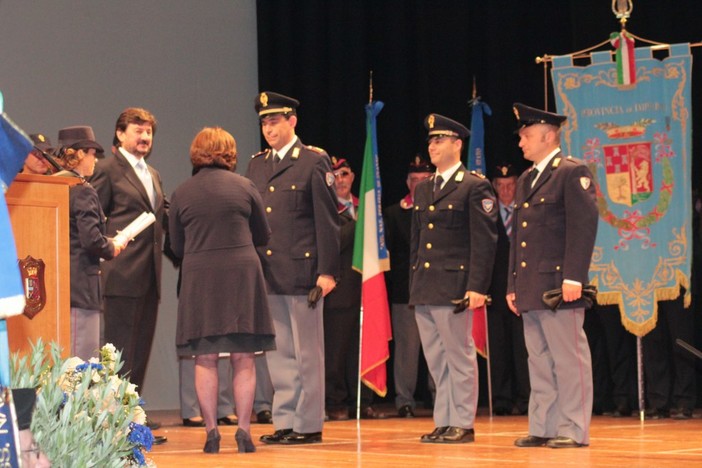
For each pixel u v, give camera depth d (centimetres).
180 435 633
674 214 732
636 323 728
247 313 495
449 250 568
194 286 502
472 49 930
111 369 301
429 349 577
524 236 549
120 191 604
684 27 851
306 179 558
